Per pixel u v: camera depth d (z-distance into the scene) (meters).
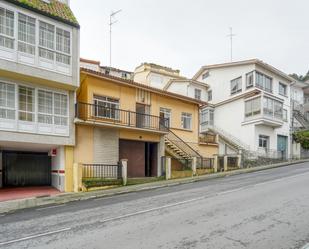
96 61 27.77
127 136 20.64
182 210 10.12
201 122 37.34
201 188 15.54
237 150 30.34
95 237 7.39
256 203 10.70
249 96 33.19
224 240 6.76
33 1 16.48
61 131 16.78
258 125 32.69
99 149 18.83
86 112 18.78
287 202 10.67
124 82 21.02
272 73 36.53
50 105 16.52
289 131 38.41
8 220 9.98
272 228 7.56
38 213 11.06
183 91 36.41
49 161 19.42
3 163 17.81
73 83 16.92
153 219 9.01
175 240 6.89
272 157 33.22
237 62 35.25
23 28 15.26
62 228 8.45
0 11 14.54
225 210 9.79
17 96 15.24
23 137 15.21
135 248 6.46
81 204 12.67
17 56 14.81
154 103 23.70
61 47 16.73
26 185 18.50
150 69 38.66
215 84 38.09
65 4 18.80
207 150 28.16
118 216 9.66
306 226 7.65
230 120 35.12
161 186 17.72
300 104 47.97
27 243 7.19
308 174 19.56
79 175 16.55
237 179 18.91
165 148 23.94
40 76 15.57
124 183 17.98
